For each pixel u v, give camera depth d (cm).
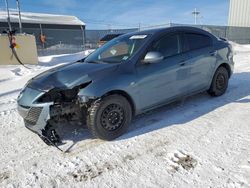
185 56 463
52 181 291
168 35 454
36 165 326
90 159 332
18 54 1315
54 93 351
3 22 3198
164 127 414
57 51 2130
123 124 387
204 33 525
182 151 335
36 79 400
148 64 410
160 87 425
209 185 264
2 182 294
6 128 452
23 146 379
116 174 296
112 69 381
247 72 817
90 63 432
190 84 479
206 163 304
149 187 269
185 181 274
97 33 2609
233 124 410
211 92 545
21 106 376
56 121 363
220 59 534
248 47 2414
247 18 2906
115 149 353
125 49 436
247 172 281
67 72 393
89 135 400
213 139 363
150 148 350
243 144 343
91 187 277
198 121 430
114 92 377
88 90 352
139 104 402
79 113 365
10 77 1012
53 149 365
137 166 309
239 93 576
